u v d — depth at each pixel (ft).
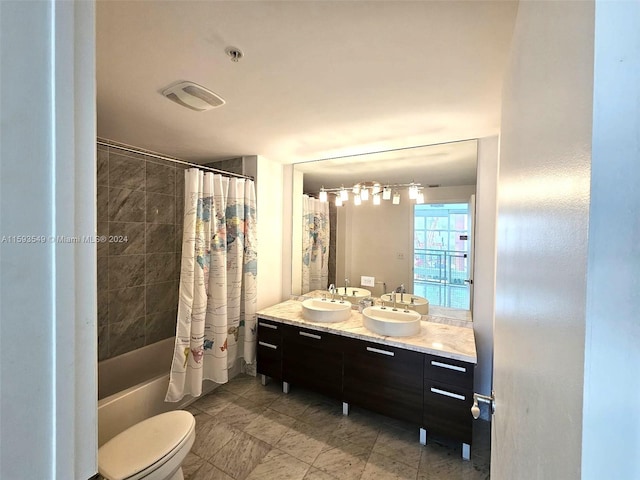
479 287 6.97
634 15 0.82
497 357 2.92
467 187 7.15
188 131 6.40
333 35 3.24
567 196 1.06
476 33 3.16
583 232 0.90
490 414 2.98
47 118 1.08
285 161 9.39
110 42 3.37
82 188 1.20
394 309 7.86
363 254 8.72
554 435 1.12
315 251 9.53
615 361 0.82
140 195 8.71
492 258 6.81
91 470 1.26
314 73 4.01
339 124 5.92
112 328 8.10
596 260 0.84
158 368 8.96
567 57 1.11
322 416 6.94
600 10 0.85
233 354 8.21
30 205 1.04
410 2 2.76
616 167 0.82
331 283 9.28
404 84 4.28
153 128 6.21
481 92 4.48
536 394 1.39
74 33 1.17
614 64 0.83
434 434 5.86
